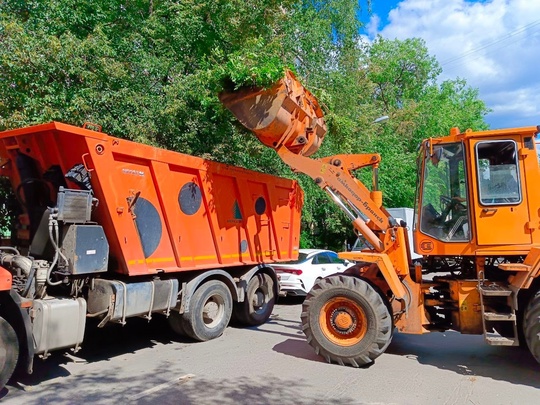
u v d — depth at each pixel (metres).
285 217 9.80
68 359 6.37
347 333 6.27
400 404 4.80
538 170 6.00
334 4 17.66
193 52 12.21
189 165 7.26
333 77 16.03
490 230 6.05
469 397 5.03
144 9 12.45
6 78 8.69
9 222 6.84
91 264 5.71
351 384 5.44
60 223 5.65
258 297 9.15
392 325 6.29
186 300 7.25
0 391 4.99
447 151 6.47
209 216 7.71
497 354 6.93
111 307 5.88
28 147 6.27
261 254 9.05
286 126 7.43
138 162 6.49
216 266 7.86
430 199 6.55
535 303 5.53
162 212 6.88
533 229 5.90
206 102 9.65
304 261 11.78
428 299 6.60
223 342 7.56
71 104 9.07
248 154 11.73
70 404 4.68
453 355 6.86
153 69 10.66
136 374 5.74
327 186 7.22
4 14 9.20
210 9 11.87
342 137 9.66
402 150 25.34
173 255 7.07
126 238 6.22
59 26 10.07
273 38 12.52
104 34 10.25
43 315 5.05
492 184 6.12
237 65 7.10
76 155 5.96
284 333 8.35
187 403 4.75
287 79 7.45
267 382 5.47
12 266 5.53
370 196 7.19
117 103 9.92
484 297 6.12
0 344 4.68
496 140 6.13
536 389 5.32
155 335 7.99
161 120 10.35
